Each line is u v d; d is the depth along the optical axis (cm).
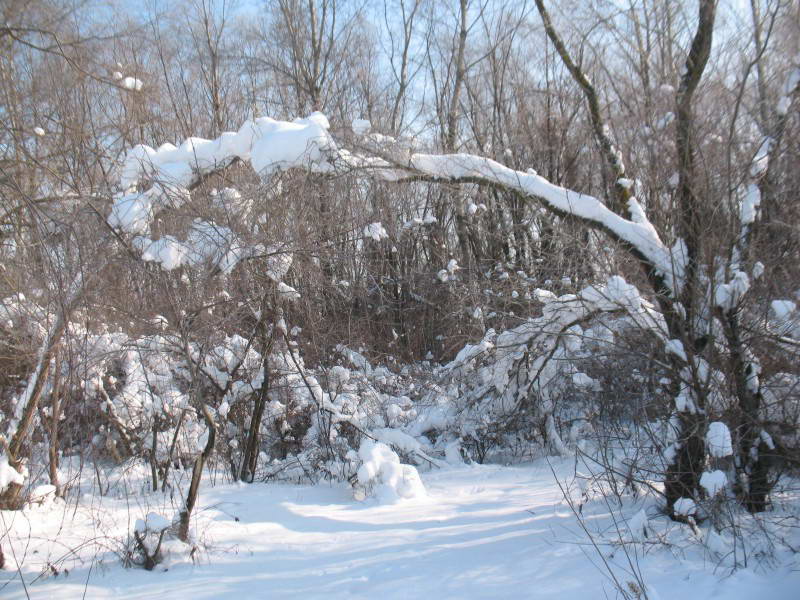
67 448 899
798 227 587
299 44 2103
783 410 599
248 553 604
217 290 848
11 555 600
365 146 757
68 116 850
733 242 581
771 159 587
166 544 588
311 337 1131
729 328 579
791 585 449
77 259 693
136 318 743
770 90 598
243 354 938
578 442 1036
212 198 834
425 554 564
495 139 1814
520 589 471
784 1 588
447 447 1116
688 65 592
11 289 735
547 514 673
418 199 1388
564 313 830
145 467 948
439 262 1709
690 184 590
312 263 924
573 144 981
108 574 553
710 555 508
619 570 489
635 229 636
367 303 1359
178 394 941
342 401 1058
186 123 1459
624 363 691
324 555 591
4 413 781
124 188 796
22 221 740
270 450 1077
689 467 595
